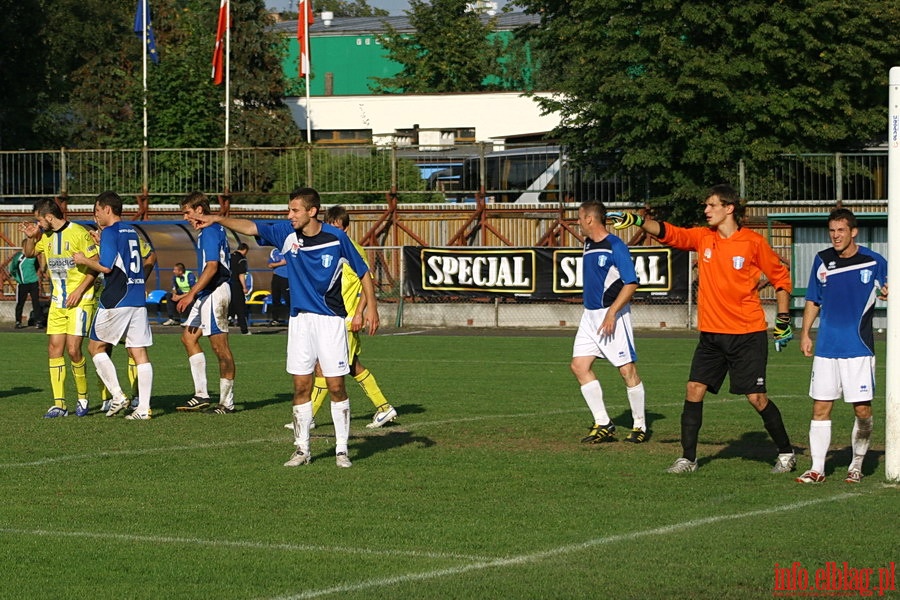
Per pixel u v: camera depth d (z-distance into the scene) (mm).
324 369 13297
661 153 43844
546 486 12289
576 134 46500
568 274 39062
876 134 46844
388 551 9578
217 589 8531
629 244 45125
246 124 74250
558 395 20594
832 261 12531
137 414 17547
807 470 13172
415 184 47156
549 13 50812
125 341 17859
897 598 8289
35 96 66500
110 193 17391
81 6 82812
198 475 12914
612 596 8328
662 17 43406
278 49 79938
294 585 8617
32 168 47094
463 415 17938
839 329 12484
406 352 30297
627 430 16391
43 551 9609
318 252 13102
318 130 79188
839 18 43406
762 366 12891
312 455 14273
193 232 42469
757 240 12906
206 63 63500
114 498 11688
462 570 8992
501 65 100875
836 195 42969
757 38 42594
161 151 46781
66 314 17891
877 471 13250
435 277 40219
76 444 15133
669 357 28641
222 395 18328
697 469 13320
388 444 15172
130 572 8992
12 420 17500
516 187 48000
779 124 43688
